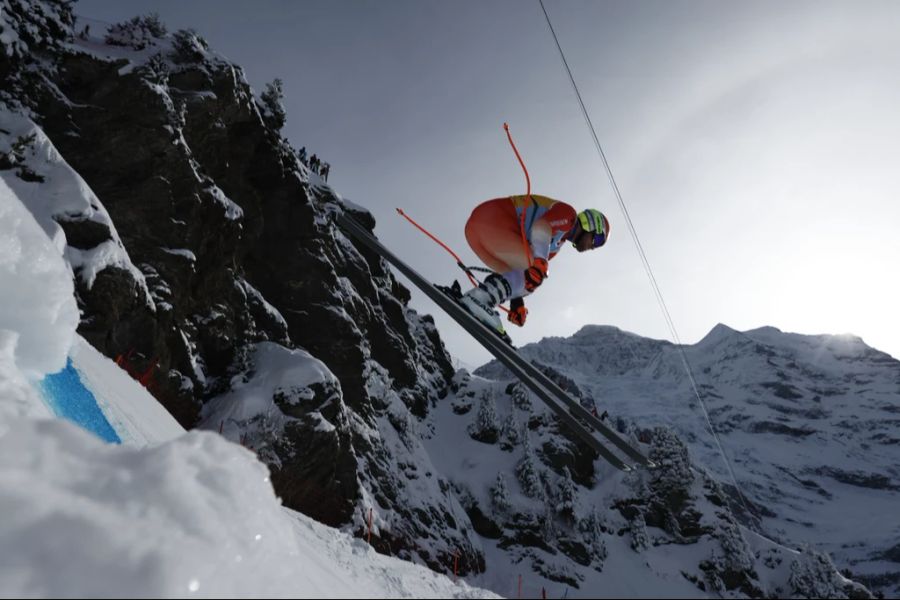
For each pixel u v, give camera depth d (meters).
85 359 6.63
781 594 51.59
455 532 38.41
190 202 18.36
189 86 21.30
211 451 1.53
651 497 55.00
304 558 2.35
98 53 18.30
